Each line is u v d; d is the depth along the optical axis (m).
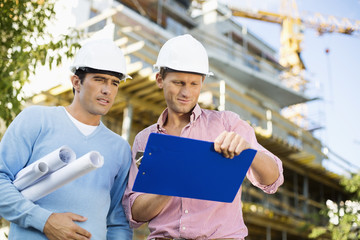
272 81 16.69
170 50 2.08
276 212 12.05
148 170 1.65
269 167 1.93
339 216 9.46
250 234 13.94
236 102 10.86
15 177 1.93
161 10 16.00
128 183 2.23
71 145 2.04
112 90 2.09
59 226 1.80
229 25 17.84
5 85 3.23
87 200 1.98
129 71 7.64
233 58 17.09
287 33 31.78
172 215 2.08
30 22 3.50
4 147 1.93
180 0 17.88
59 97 8.18
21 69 3.34
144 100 8.67
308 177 14.25
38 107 2.08
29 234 1.86
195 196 1.78
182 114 2.23
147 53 9.88
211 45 16.41
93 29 9.51
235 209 2.08
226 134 1.64
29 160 1.98
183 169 1.67
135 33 10.59
